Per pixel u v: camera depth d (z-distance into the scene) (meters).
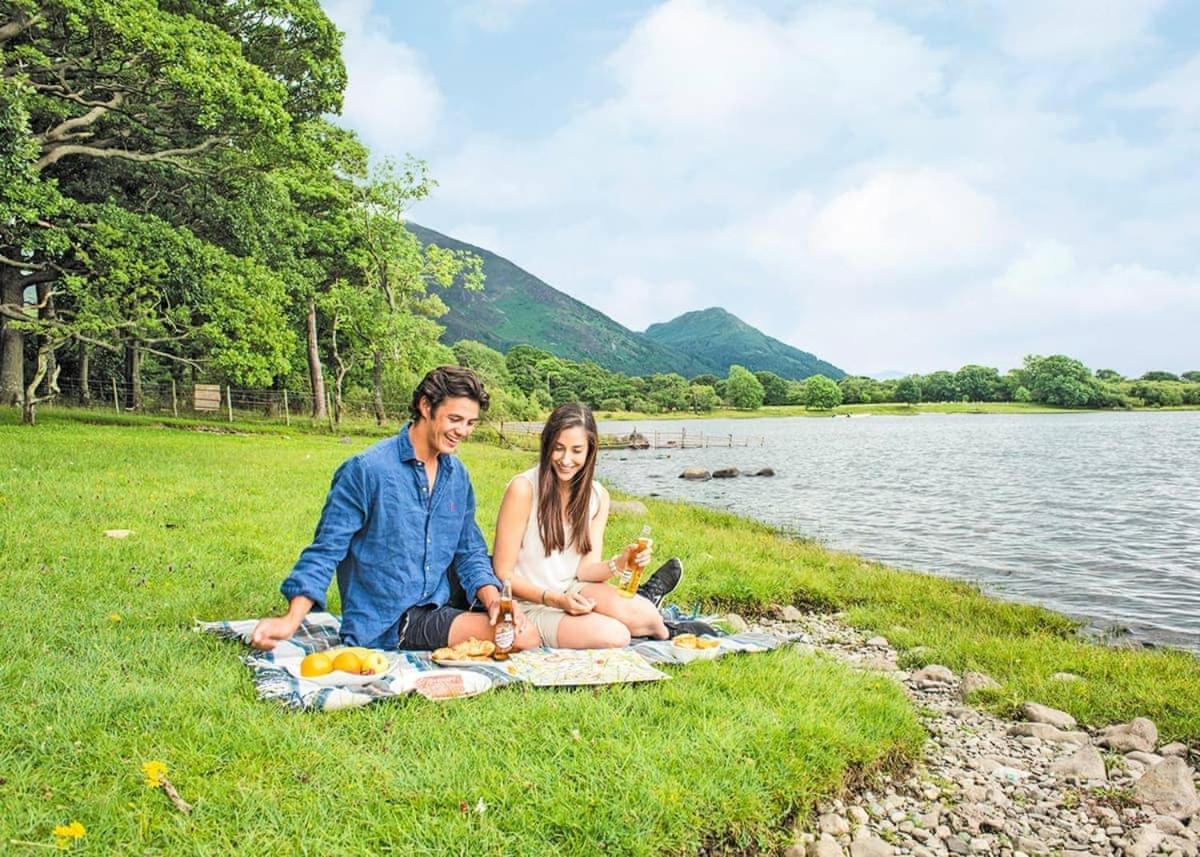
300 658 4.19
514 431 48.97
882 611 7.96
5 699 3.47
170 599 5.30
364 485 4.11
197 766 3.06
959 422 115.19
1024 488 25.17
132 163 22.28
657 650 4.70
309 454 18.94
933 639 6.96
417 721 3.52
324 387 42.53
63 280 20.55
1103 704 5.27
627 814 2.93
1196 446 50.44
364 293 37.25
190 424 28.83
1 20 17.09
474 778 3.08
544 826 2.84
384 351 38.12
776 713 3.88
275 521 8.67
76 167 23.03
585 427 4.65
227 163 22.30
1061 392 164.88
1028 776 4.10
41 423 22.12
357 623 4.23
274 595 5.56
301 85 22.53
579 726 3.56
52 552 6.36
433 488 4.35
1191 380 194.50
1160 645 7.95
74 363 37.72
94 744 3.14
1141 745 4.60
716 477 31.48
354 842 2.69
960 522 17.17
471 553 4.56
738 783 3.24
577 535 4.80
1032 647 6.79
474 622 4.35
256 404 39.34
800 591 8.41
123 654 4.14
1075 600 10.02
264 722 3.41
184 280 20.06
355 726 3.47
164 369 42.53
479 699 3.80
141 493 9.79
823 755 3.59
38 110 19.03
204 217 22.94
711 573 8.30
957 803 3.75
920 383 190.88
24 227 17.75
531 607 4.71
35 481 10.03
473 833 2.76
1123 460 38.38
